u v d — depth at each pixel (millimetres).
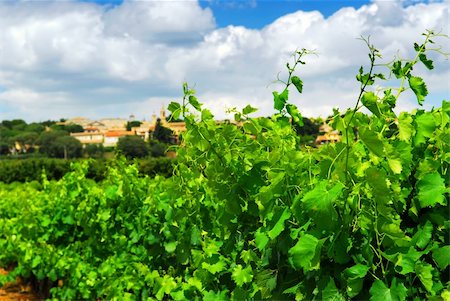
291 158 3213
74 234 8438
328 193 2619
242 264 3713
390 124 3195
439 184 2938
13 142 136625
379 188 2602
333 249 2705
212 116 3631
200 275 3885
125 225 6512
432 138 3238
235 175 3512
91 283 7125
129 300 5676
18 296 10109
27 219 9000
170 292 4340
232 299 3531
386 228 2674
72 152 122500
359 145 3145
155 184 6566
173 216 4750
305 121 4094
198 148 3615
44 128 160375
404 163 2998
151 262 5414
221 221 3654
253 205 3445
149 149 88438
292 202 3078
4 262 11039
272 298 3193
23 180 40969
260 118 3760
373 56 2582
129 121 156250
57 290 8375
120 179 6906
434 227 3047
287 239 3049
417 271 2719
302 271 3072
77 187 8219
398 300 2621
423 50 3018
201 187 4227
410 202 3137
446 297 2697
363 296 2789
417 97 3094
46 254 8445
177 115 3611
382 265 2711
